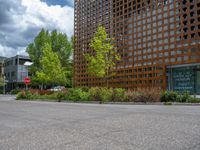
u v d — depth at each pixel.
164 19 48.44
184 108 13.43
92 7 64.44
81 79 62.19
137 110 12.27
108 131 6.39
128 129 6.62
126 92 20.95
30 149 4.73
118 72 54.41
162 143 4.95
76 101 23.02
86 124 7.70
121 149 4.56
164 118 8.70
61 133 6.29
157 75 47.88
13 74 75.88
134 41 52.91
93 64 37.31
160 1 49.59
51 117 9.88
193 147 4.62
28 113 11.73
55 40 55.44
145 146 4.74
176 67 46.50
